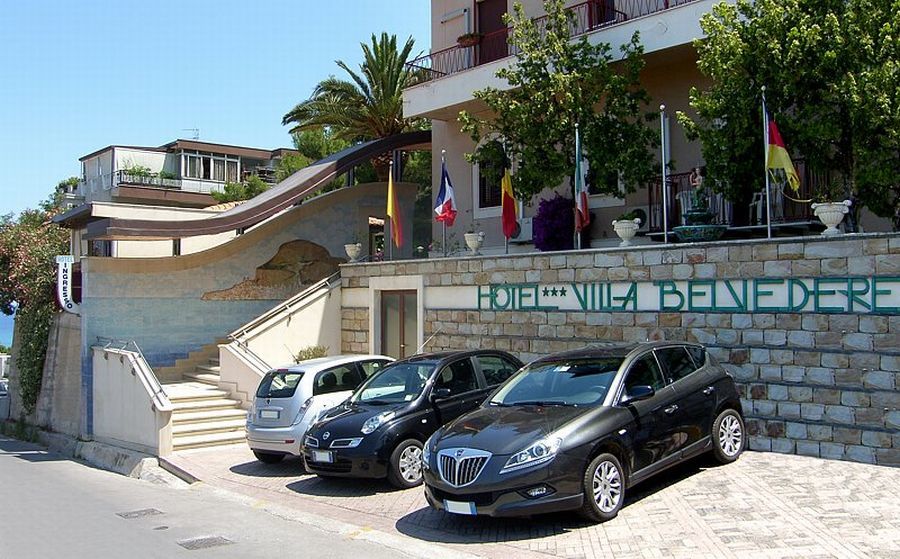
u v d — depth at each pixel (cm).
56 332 2241
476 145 2000
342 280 2009
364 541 847
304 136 4328
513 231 1759
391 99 2888
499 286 1546
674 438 925
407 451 1074
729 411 1039
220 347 1845
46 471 1641
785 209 1395
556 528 817
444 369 1146
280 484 1194
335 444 1064
